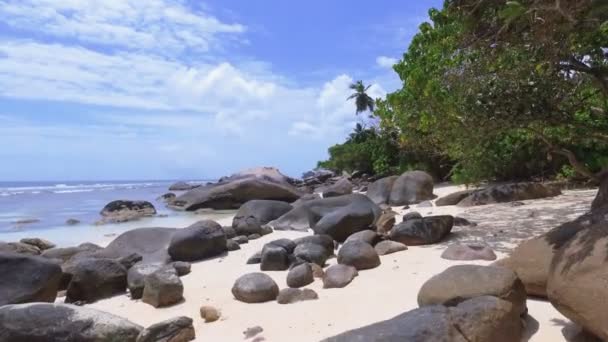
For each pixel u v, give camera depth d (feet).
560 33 21.03
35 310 14.56
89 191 155.33
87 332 14.26
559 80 27.84
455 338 10.69
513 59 26.40
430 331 10.69
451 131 31.22
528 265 14.82
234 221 38.22
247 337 14.70
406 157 79.15
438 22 51.21
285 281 21.12
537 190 41.34
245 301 18.47
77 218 59.26
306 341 13.75
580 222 14.88
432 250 23.48
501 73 27.48
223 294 20.04
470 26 24.04
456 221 29.99
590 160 46.91
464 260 20.83
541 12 18.65
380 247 24.21
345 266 20.21
